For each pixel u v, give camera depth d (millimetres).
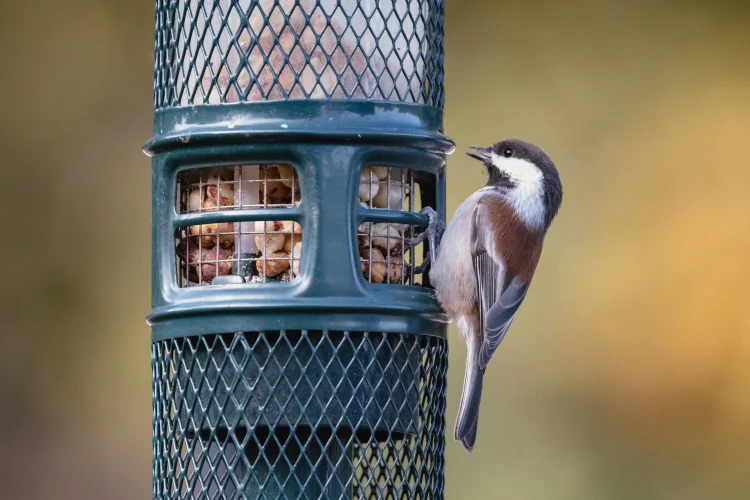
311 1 8750
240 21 8688
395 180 9227
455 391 15586
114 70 17797
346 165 8516
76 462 16422
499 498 15781
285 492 8742
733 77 17844
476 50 18047
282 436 8820
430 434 9156
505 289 10562
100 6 17906
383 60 8805
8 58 17594
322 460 8789
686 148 17609
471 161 16594
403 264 9297
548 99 17828
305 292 8422
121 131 17641
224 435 9125
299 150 8492
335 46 8719
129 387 16750
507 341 16531
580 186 17484
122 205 17375
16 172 17266
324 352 8453
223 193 8953
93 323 16906
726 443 16562
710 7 18109
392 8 8984
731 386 16594
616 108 17859
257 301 8422
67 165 17406
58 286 16984
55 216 17234
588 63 17984
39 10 17750
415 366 8898
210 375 8586
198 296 8617
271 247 8859
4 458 16312
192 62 8891
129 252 17219
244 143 8523
